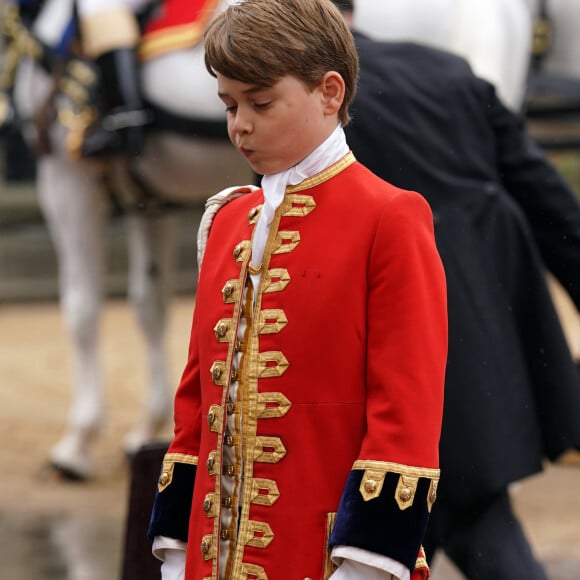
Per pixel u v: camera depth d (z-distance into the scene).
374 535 6.72
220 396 7.32
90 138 21.22
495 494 10.18
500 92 14.52
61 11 22.16
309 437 7.04
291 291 7.15
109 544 18.34
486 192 10.83
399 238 7.07
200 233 7.96
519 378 10.50
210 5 20.67
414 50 11.15
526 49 15.77
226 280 7.47
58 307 46.47
